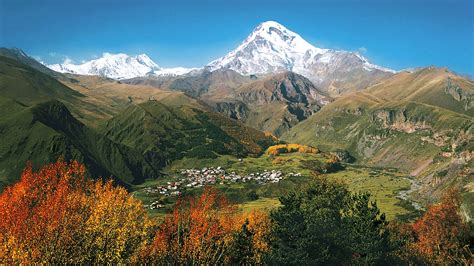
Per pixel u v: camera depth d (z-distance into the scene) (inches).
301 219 2815.0
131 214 2367.1
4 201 2122.3
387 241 2822.3
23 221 1990.7
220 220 3319.4
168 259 2588.6
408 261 2945.4
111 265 2114.9
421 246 3452.3
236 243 3061.0
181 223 2891.2
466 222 3740.2
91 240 2084.2
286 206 3270.2
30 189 2225.6
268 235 3196.4
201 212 3174.2
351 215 3223.4
